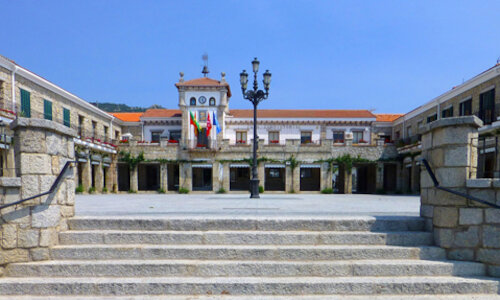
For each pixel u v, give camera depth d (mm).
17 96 19234
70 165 5578
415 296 4352
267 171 34906
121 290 4367
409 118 30938
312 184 34938
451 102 23344
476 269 4727
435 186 5062
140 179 34750
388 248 4973
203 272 4641
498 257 4633
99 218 5453
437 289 4414
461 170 4941
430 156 5480
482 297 4309
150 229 5402
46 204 4922
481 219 4793
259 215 6141
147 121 35000
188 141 30094
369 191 32344
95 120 29953
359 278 4574
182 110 32594
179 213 6695
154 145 29922
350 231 5441
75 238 5137
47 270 4621
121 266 4633
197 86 32281
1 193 4738
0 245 4660
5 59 17719
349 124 34594
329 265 4668
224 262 4727
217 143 31406
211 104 32562
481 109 19844
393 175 32156
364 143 32188
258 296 4312
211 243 5156
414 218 5656
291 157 29297
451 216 4973
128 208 8453
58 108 23766
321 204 10500
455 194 4926
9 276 4645
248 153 29688
